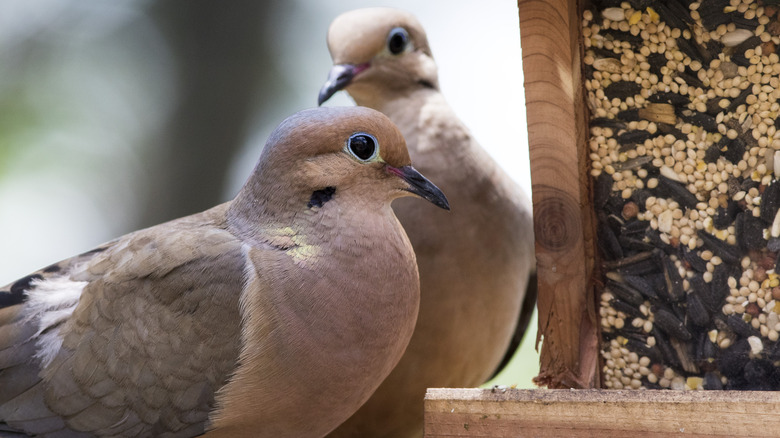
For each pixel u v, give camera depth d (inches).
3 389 315.6
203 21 755.4
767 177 302.0
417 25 411.8
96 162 769.6
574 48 311.7
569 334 316.2
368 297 300.8
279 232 305.7
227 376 301.6
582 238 315.6
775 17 297.9
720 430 267.7
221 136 748.6
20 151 767.7
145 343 307.6
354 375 303.0
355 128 304.8
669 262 315.6
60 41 793.6
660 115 313.0
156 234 325.1
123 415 309.1
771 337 304.8
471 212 383.9
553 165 314.8
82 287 323.6
